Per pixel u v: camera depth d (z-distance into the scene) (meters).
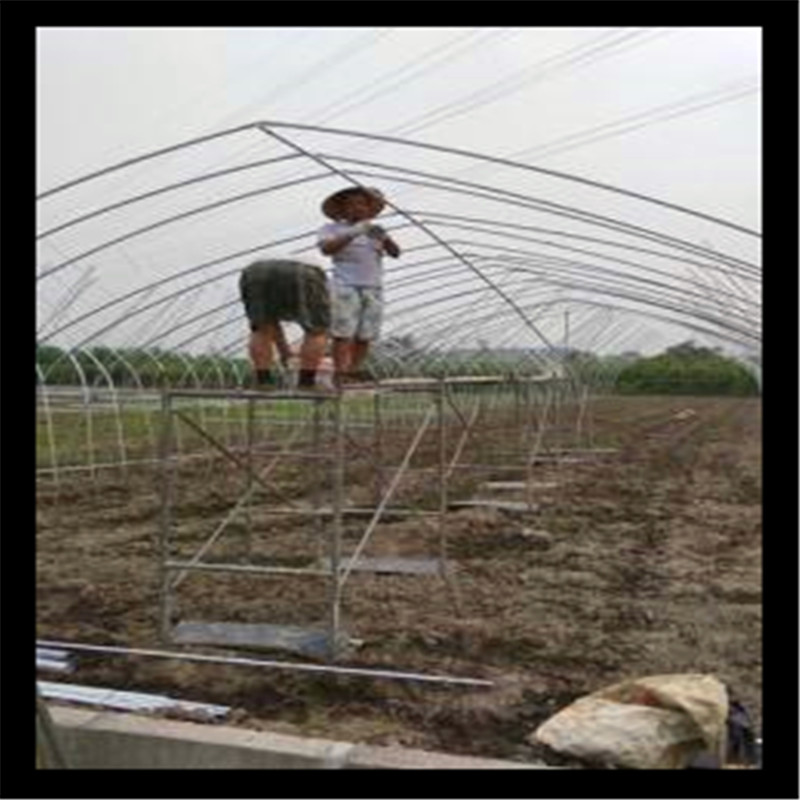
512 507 12.68
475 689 6.06
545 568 9.27
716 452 21.39
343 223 7.25
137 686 6.10
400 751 4.94
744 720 5.31
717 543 10.75
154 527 11.46
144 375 18.33
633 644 7.03
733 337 19.27
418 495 14.05
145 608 7.83
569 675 6.39
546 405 19.39
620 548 10.35
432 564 8.93
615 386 44.19
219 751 5.02
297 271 6.52
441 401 7.89
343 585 8.42
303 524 11.62
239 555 9.62
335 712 5.75
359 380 7.36
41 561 9.48
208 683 6.12
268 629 6.99
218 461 16.97
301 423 16.45
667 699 5.04
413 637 7.03
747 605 8.07
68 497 13.89
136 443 19.98
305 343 6.64
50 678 6.20
